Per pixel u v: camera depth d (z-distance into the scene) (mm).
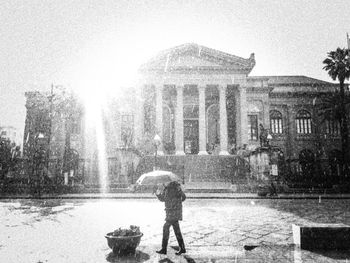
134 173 28906
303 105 43875
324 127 43219
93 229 9469
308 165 39281
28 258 6305
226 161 33219
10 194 23953
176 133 36625
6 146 33125
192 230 9258
